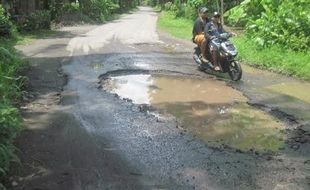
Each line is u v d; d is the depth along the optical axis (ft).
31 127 20.48
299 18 42.63
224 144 18.75
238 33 57.88
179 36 62.44
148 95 27.20
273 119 22.62
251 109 24.49
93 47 48.96
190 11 93.30
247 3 58.70
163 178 15.28
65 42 54.24
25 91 27.12
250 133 20.29
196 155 17.40
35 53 43.88
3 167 14.82
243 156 17.39
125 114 22.82
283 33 43.06
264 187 14.69
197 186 14.69
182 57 42.19
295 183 15.05
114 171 15.81
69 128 20.49
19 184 14.66
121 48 48.21
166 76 33.12
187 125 21.33
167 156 17.26
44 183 14.78
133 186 14.64
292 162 16.88
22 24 67.15
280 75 34.83
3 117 16.42
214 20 34.53
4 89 22.08
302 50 40.34
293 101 26.32
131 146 18.30
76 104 24.57
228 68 32.60
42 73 32.99
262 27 44.78
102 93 27.20
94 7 101.40
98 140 18.98
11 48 39.04
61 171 15.75
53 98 25.82
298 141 19.29
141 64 37.60
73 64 37.24
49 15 75.41
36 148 17.88
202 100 26.30
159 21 99.60
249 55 40.91
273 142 19.12
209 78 32.76
